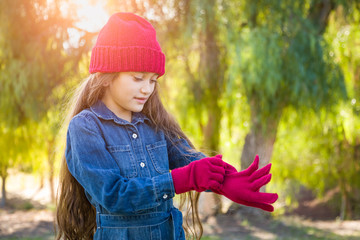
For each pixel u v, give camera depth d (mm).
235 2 6496
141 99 1309
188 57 6953
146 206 1124
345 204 10500
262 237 6492
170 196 1147
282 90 6344
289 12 6473
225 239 6211
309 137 9477
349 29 7652
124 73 1274
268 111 6387
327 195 12219
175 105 7344
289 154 10312
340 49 7422
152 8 6051
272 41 6012
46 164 8188
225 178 1205
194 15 6070
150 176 1314
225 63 6742
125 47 1256
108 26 1304
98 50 1293
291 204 11602
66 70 6586
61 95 6492
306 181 10625
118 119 1326
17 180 14578
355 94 7828
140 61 1255
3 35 6445
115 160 1269
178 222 1381
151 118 1459
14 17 6445
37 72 6422
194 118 7309
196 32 6320
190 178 1152
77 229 1458
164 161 1396
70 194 1448
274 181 10312
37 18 6508
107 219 1316
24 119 6992
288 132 9258
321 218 10727
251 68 5914
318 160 10445
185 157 1489
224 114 7770
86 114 1284
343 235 7031
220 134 8047
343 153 10117
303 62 6203
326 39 6938
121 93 1292
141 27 1295
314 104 6375
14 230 6918
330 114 7109
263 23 6598
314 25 7070
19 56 6586
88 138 1226
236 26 6418
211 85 6867
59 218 1460
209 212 7633
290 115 7266
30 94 6492
